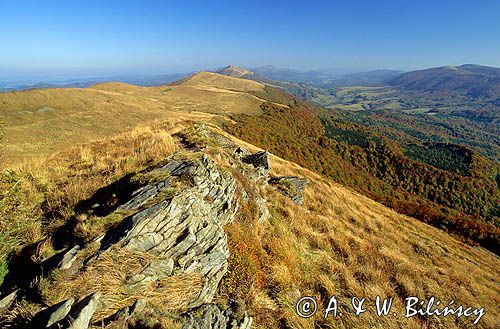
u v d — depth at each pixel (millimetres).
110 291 4387
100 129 58938
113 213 5500
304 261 8352
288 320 5832
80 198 6539
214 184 7461
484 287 11609
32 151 37781
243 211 8539
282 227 9633
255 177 11961
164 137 10969
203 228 5914
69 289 4199
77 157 9984
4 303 4098
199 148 10227
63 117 62625
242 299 5766
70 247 4977
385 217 21312
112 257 4668
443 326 7477
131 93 121062
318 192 17234
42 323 3670
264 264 7148
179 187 6391
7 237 5125
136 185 6535
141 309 4340
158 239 5219
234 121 94938
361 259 9898
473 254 21062
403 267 10078
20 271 4742
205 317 4730
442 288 9648
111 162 8750
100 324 4043
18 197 6047
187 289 5086
